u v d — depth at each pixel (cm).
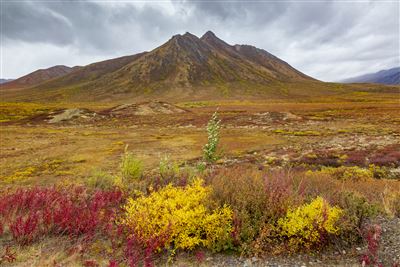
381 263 451
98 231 583
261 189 617
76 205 701
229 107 10931
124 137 4341
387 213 632
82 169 2186
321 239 498
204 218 529
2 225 590
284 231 515
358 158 2200
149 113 8431
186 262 475
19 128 5759
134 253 477
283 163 2233
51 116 7300
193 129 5341
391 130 4059
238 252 502
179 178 915
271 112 7231
